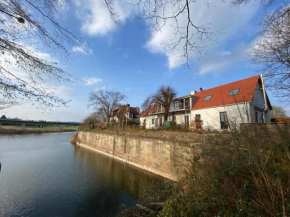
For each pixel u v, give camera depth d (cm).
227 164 344
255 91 1443
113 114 3222
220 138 459
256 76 1521
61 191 974
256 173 290
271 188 238
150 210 495
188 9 250
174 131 1597
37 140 3538
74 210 771
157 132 1611
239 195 271
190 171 438
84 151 2444
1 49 220
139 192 934
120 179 1159
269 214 235
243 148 346
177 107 2125
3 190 984
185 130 1547
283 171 262
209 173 364
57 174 1287
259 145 321
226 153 379
